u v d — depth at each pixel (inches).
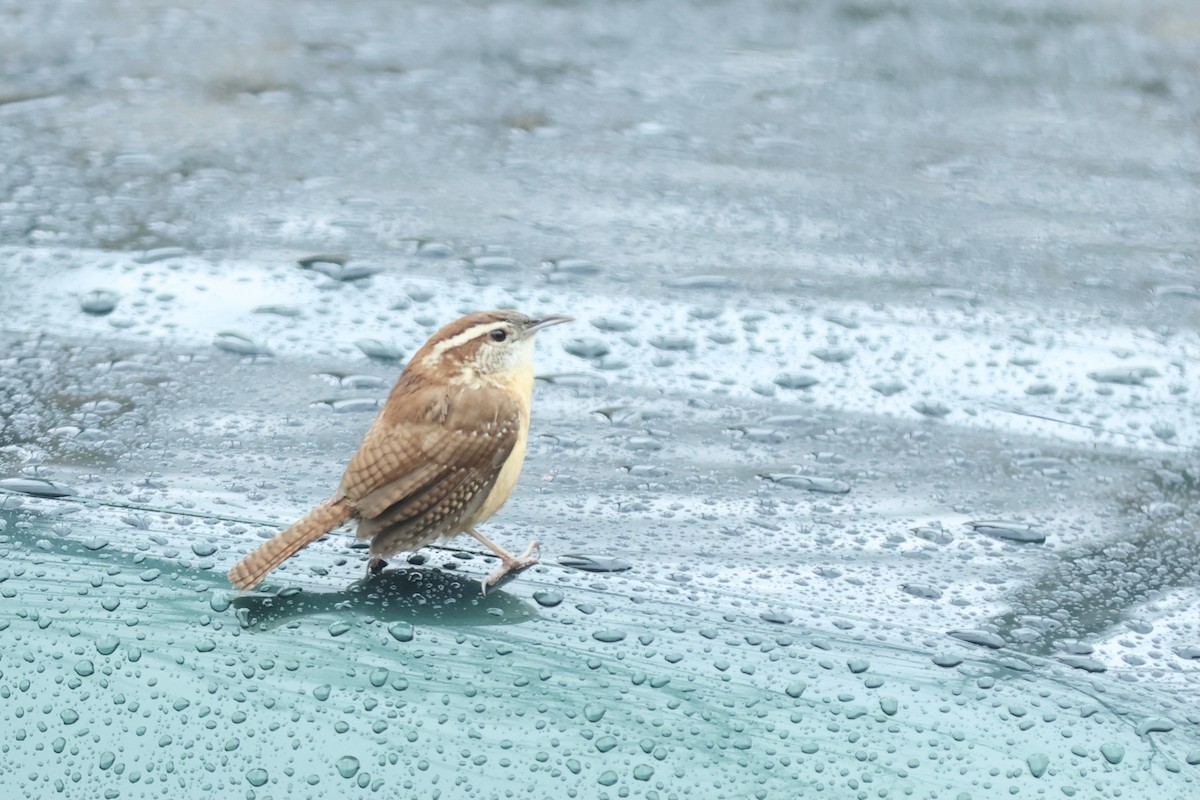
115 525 341.7
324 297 487.5
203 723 272.2
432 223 562.9
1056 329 490.6
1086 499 381.7
